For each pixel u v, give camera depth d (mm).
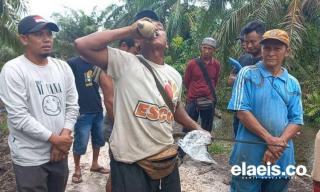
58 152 2883
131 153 2340
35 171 2840
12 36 10086
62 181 3068
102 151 5793
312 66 11211
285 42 2785
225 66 10641
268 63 2828
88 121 4512
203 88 5621
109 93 3447
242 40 4207
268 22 9977
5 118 8297
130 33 2266
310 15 10750
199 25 13938
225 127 9188
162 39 2400
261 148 2840
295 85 2910
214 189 4617
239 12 10438
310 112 9883
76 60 4418
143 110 2311
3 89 2771
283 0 10234
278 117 2805
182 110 2684
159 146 2363
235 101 2857
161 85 2369
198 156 2379
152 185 2418
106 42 2252
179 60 15461
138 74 2328
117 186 2410
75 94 3133
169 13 18109
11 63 2805
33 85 2805
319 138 2674
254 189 2955
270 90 2814
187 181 4824
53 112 2893
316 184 2744
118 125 2367
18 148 2828
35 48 2809
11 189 4438
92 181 4637
